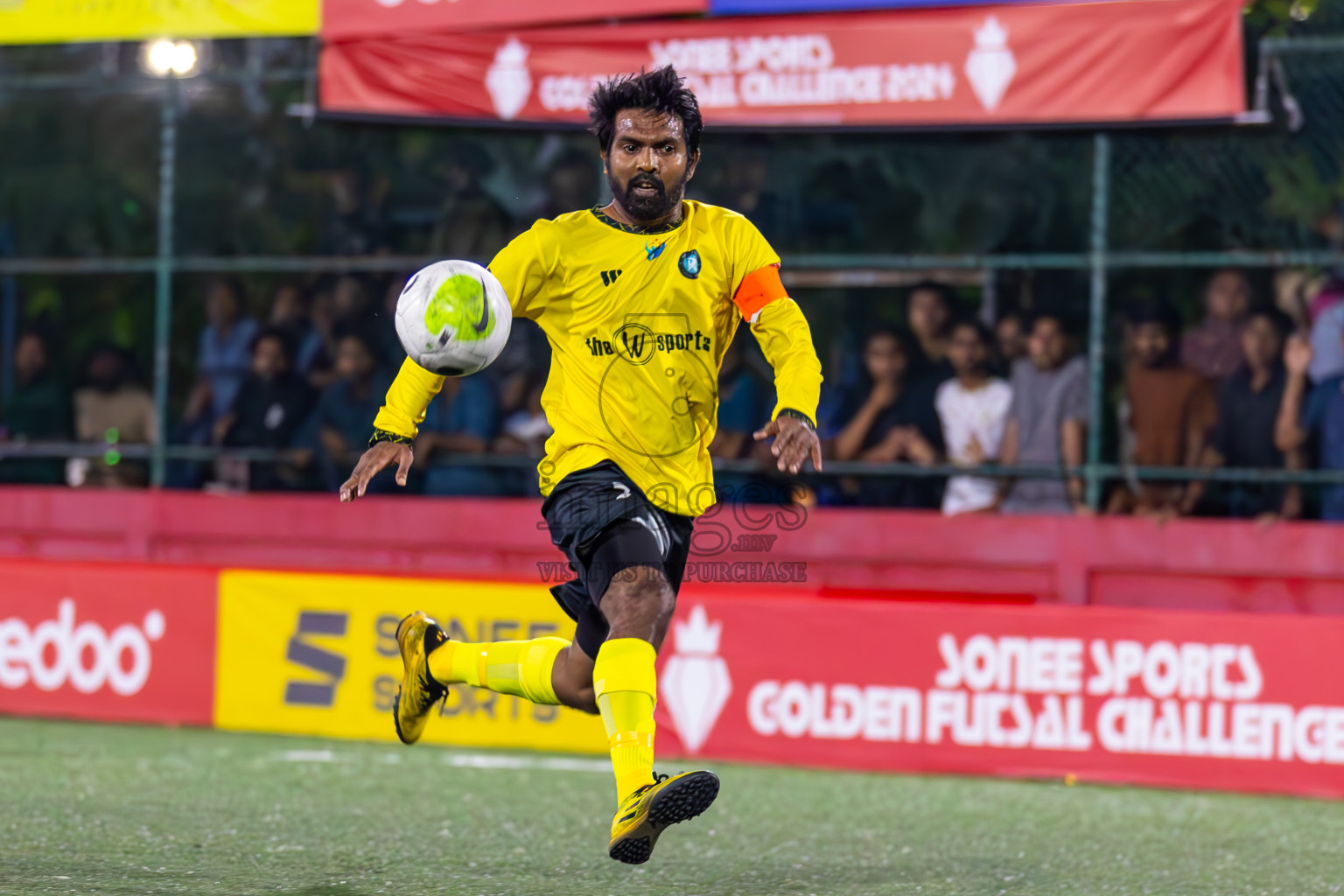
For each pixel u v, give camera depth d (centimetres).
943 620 2019
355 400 2770
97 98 3141
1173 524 2222
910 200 2731
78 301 3122
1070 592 2252
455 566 2488
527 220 2861
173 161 2878
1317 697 1888
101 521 2620
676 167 1137
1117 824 1697
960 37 2294
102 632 2298
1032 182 2712
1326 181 2455
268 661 2230
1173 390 2455
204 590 2261
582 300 1169
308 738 2192
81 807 1662
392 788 1834
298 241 3000
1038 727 1983
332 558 2538
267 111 3012
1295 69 2445
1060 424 2491
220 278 2933
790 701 2070
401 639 1386
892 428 2556
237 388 2862
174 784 1819
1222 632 1925
